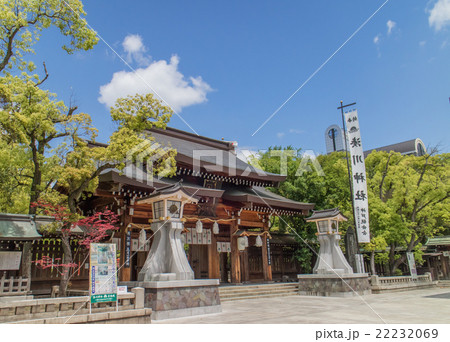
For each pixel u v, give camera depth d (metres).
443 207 27.39
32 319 8.01
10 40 14.23
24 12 14.25
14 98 13.24
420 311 12.22
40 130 13.70
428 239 34.00
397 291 21.55
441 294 19.22
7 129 13.30
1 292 11.76
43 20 14.57
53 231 13.32
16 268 13.27
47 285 14.85
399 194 28.08
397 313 11.73
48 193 13.92
